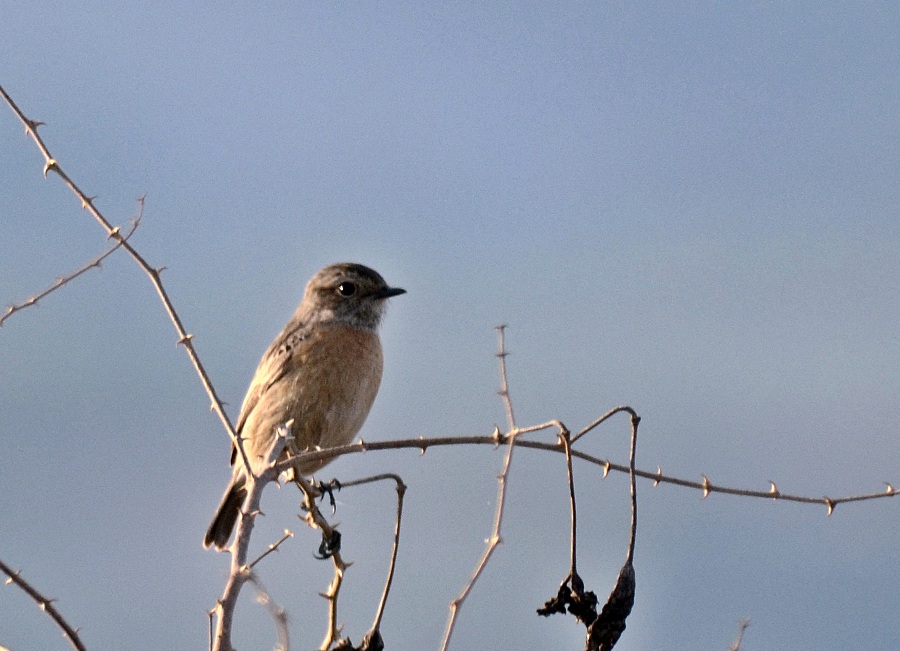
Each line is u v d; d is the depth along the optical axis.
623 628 8.80
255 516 8.50
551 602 8.92
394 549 9.12
